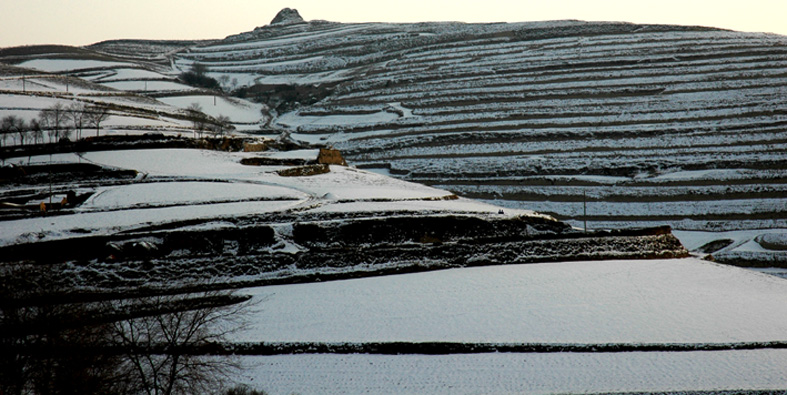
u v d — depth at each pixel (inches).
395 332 2309.3
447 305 2554.1
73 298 2261.3
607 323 2396.7
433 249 3061.0
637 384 1993.1
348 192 3858.3
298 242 3043.8
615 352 2199.8
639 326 2373.3
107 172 4207.7
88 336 1836.9
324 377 2055.9
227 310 2463.1
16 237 2859.3
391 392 1969.7
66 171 4252.0
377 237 3127.5
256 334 2294.5
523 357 2170.3
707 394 1934.1
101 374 1788.9
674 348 2213.3
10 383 1691.7
